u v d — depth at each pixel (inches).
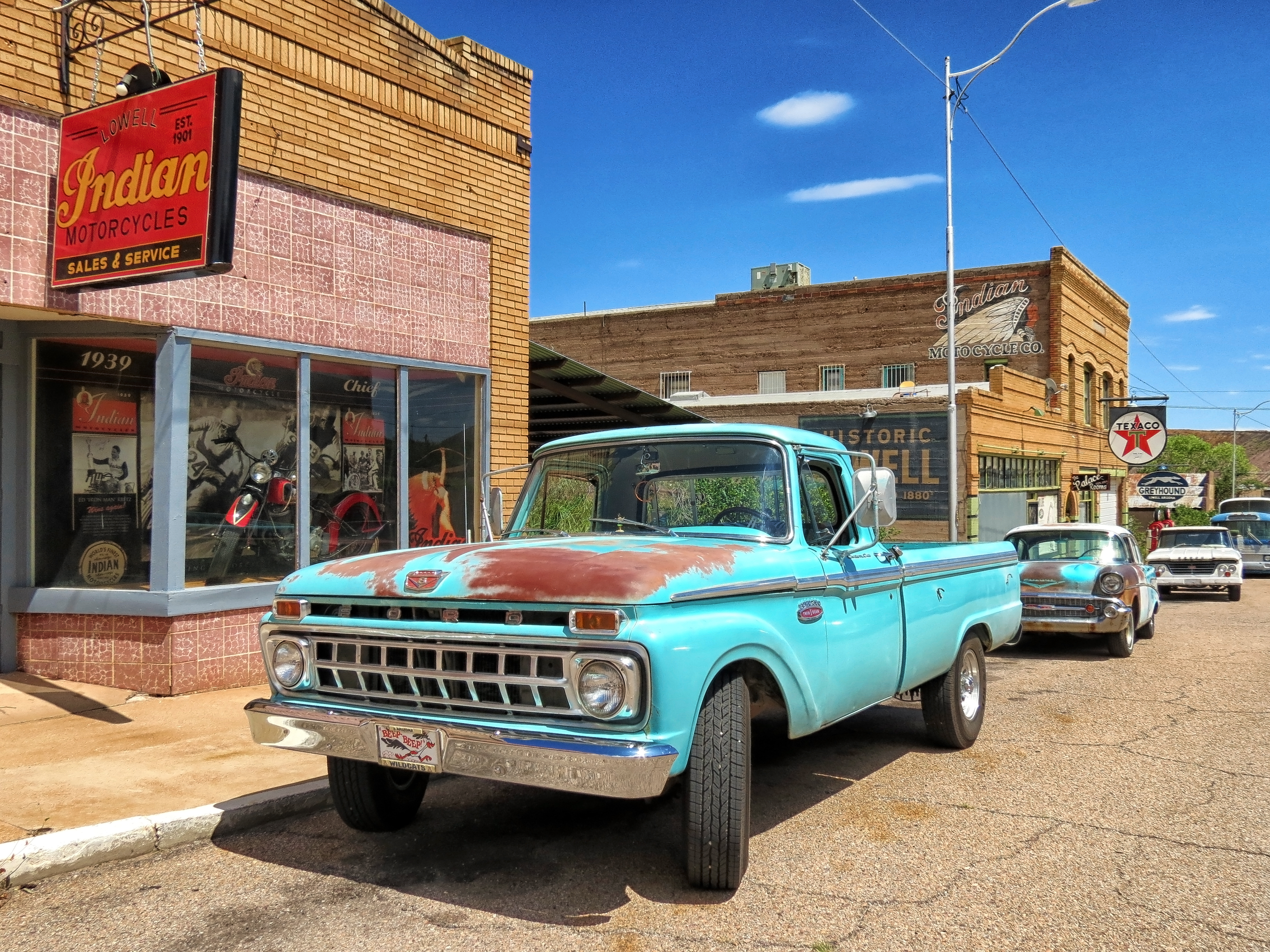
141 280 251.1
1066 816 207.8
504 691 147.8
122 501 293.3
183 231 241.3
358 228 352.2
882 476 202.4
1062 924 151.9
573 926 148.8
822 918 153.0
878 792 225.6
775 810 211.5
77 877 168.2
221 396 307.0
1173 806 214.7
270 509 321.4
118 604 288.0
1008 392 956.0
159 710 272.7
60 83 268.4
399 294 367.6
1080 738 284.4
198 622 294.7
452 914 153.3
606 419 631.2
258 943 142.6
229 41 309.3
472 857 179.3
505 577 151.3
